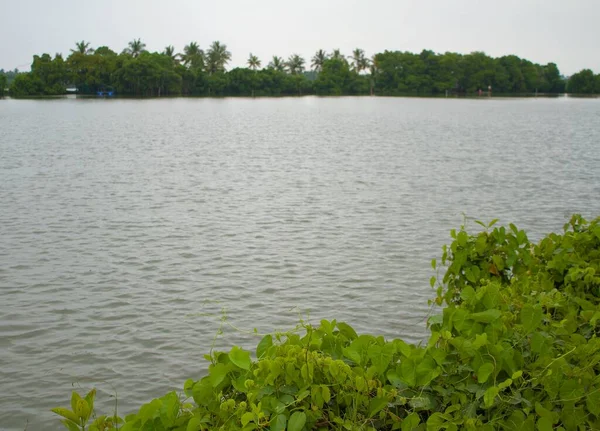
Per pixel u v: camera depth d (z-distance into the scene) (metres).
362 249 12.55
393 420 2.90
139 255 12.04
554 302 4.16
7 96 144.00
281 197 18.69
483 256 5.08
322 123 63.09
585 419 3.21
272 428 2.63
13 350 7.85
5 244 12.89
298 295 9.81
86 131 49.88
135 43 157.75
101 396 6.80
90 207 16.95
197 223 14.93
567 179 23.14
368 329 8.50
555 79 182.50
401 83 167.50
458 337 3.13
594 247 5.40
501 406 2.99
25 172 24.33
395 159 30.05
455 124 61.97
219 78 154.38
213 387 2.82
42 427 6.30
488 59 167.88
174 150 34.56
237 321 8.77
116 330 8.43
